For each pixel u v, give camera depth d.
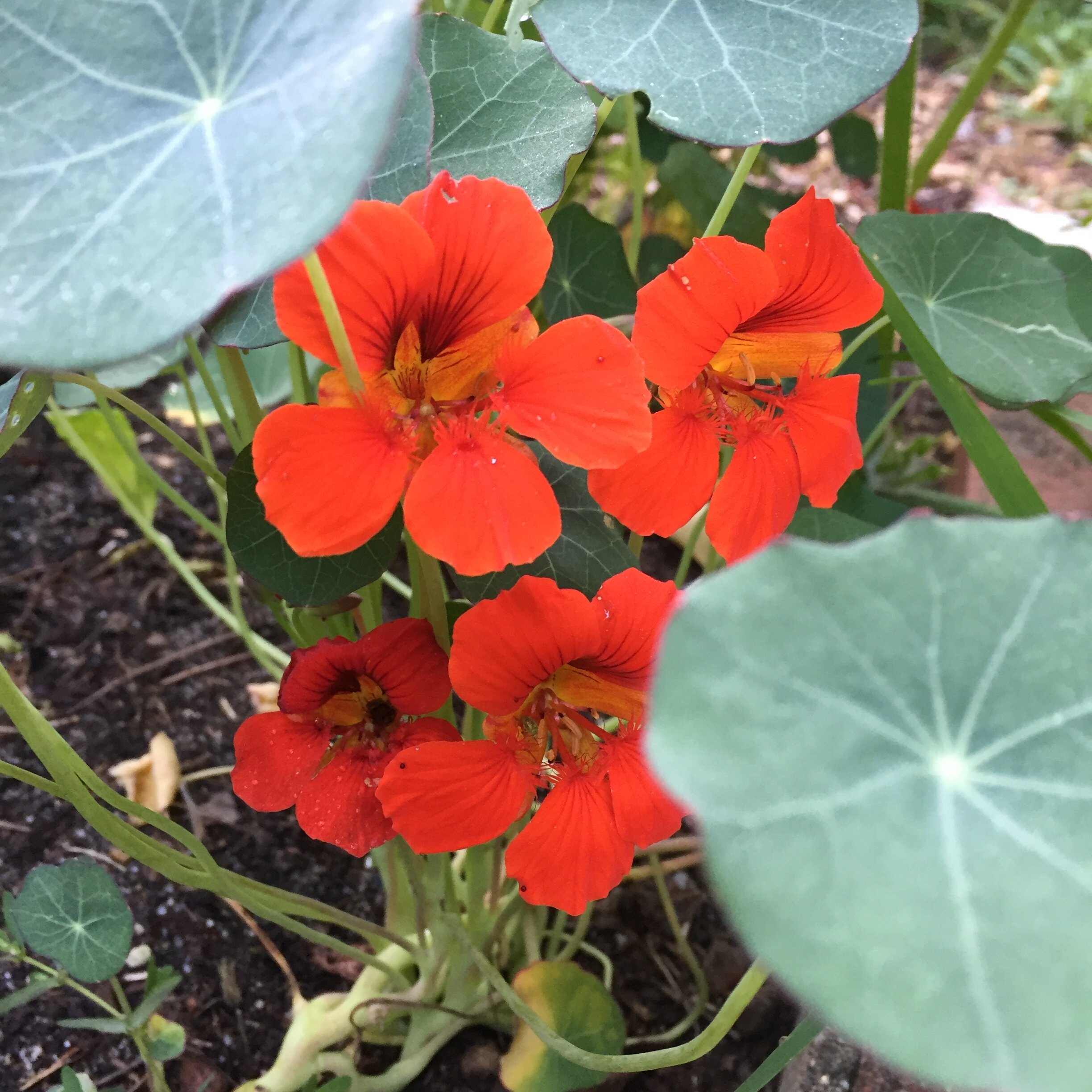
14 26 0.16
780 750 0.13
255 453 0.15
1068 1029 0.12
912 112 0.33
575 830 0.19
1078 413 0.27
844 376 0.20
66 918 0.21
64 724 0.33
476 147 0.20
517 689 0.18
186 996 0.28
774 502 0.19
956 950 0.12
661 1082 0.26
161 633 0.37
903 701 0.14
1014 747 0.14
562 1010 0.24
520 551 0.15
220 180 0.14
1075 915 0.13
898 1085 0.23
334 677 0.20
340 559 0.19
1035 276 0.29
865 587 0.14
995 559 0.14
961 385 0.25
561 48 0.18
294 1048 0.25
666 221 0.49
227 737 0.34
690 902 0.31
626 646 0.18
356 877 0.31
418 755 0.18
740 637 0.13
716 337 0.18
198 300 0.13
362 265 0.15
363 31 0.14
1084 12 0.76
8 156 0.15
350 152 0.13
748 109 0.18
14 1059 0.26
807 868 0.12
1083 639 0.14
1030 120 0.70
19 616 0.36
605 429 0.16
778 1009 0.28
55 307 0.14
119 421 0.33
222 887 0.22
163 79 0.15
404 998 0.26
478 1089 0.26
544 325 0.32
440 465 0.16
